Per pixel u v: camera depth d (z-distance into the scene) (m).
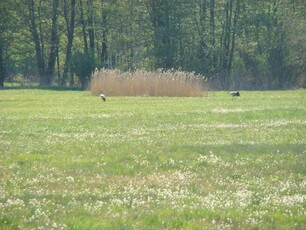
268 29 140.88
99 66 132.88
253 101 84.75
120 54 146.12
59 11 140.00
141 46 144.25
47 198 24.42
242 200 24.30
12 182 27.81
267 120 57.47
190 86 97.75
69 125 53.25
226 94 104.69
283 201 24.25
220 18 147.38
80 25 143.62
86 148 39.03
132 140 43.12
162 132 48.00
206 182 28.38
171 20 142.25
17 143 41.41
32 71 159.88
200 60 141.38
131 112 66.12
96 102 82.44
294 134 46.59
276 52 137.25
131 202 23.75
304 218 21.52
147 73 99.62
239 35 144.25
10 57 148.00
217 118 59.06
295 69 135.50
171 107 73.00
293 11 142.12
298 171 31.48
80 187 26.91
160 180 28.72
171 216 21.33
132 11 142.62
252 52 140.75
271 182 28.61
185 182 28.30
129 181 28.38
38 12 139.62
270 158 35.47
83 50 150.88
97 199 24.38
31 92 111.56
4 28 135.88
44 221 20.39
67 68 140.88
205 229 19.80
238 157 35.62
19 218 20.77
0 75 139.75
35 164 32.97
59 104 79.25
